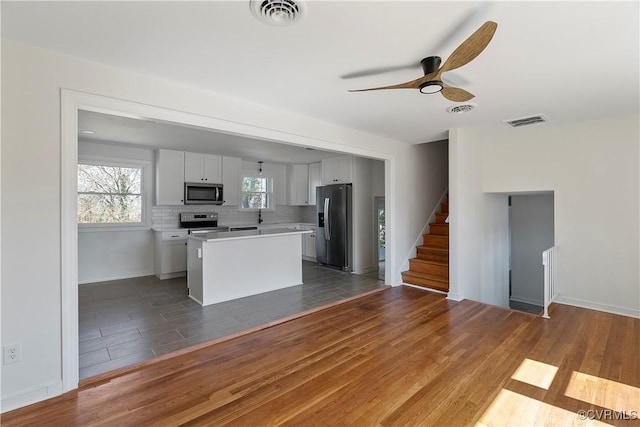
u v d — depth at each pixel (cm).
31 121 197
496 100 303
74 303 213
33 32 183
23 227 195
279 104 313
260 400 204
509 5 157
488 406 196
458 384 220
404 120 374
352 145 414
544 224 596
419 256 530
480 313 366
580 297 399
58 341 207
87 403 200
